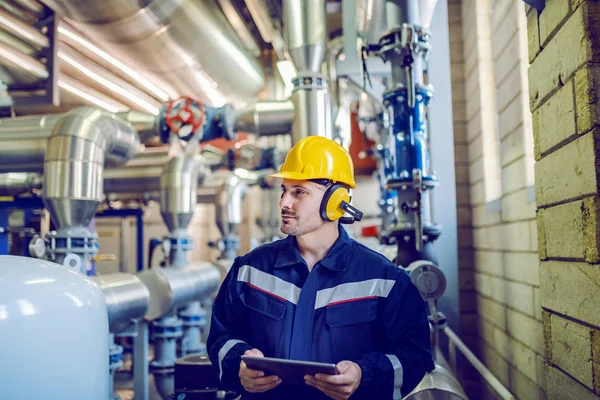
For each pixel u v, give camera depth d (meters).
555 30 1.55
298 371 1.30
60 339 1.56
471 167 3.84
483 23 3.39
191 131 3.82
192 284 4.01
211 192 7.38
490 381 2.33
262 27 5.06
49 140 2.90
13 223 4.77
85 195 2.88
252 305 1.55
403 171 2.66
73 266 2.59
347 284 1.51
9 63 2.96
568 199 1.50
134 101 5.30
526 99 2.46
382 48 2.70
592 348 1.37
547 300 1.71
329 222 1.58
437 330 2.48
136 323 3.23
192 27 3.41
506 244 2.85
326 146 1.60
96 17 2.82
